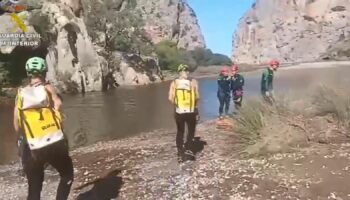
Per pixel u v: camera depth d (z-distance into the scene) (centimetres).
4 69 3853
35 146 530
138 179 811
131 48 6200
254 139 927
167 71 7556
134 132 1641
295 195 649
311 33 14438
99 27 5669
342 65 8488
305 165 774
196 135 1222
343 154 810
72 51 4222
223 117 1402
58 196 562
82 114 2295
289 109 1036
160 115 2177
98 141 1477
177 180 776
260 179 732
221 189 705
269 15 16638
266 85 1251
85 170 934
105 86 4531
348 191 645
